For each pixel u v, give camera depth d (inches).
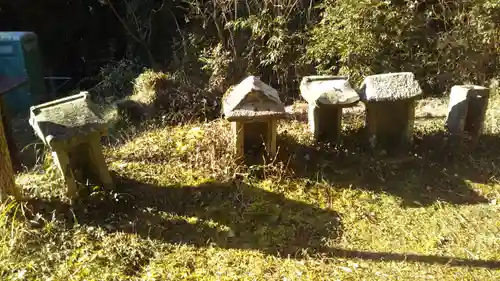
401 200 126.3
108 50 251.9
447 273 99.7
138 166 136.4
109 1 226.7
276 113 126.3
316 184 131.7
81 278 96.1
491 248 108.0
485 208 123.4
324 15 194.2
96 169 121.1
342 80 141.9
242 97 125.6
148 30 232.2
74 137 109.7
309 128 153.6
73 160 120.6
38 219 110.3
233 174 131.3
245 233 112.7
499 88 195.3
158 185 128.3
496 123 164.1
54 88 251.3
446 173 138.6
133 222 113.2
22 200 113.3
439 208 123.5
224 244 108.8
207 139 146.2
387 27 190.4
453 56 200.8
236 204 122.4
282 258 104.5
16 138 180.7
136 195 123.2
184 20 226.7
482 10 194.9
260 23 195.5
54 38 255.3
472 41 198.1
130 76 213.6
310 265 102.1
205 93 190.1
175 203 121.9
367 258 104.7
